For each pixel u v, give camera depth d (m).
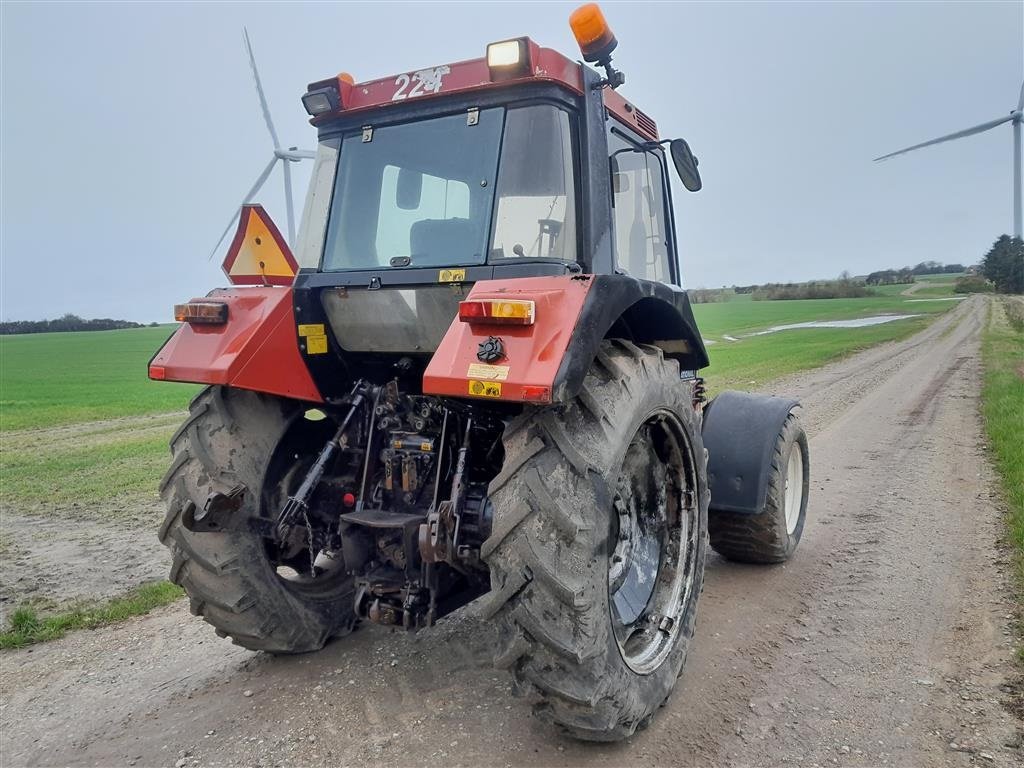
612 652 2.70
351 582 3.92
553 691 2.58
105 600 4.79
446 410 3.21
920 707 3.10
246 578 3.42
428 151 3.35
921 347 24.98
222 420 3.43
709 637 3.84
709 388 14.91
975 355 20.94
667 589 3.39
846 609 4.12
